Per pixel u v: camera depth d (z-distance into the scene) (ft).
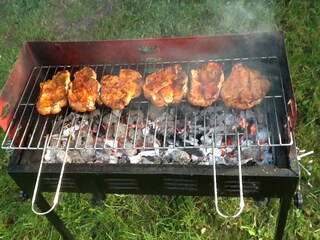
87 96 2.25
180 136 2.28
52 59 2.50
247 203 2.69
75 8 4.17
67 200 2.84
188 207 2.69
